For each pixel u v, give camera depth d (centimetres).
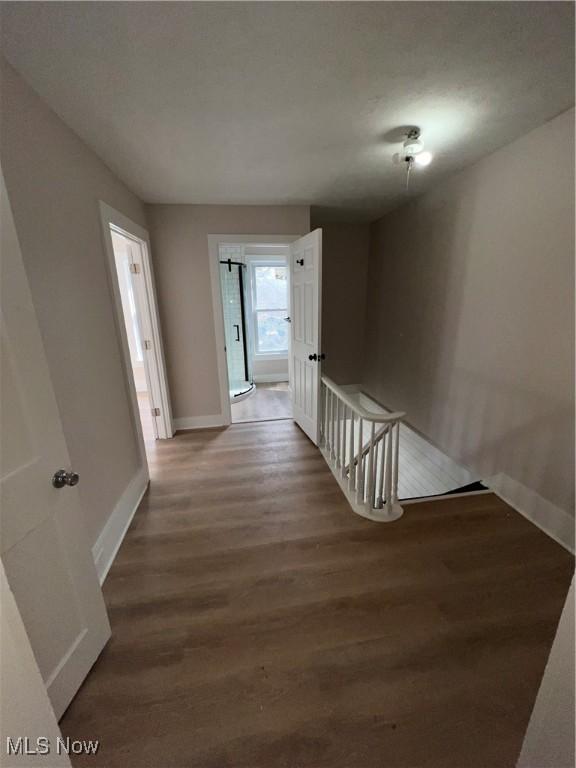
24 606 98
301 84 143
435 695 118
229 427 370
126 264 465
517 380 219
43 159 142
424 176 264
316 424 308
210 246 327
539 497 206
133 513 223
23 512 96
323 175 250
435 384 315
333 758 103
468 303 262
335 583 166
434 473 316
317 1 101
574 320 179
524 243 206
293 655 132
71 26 107
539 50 125
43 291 137
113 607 155
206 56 124
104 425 190
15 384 94
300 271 312
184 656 132
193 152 203
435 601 155
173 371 352
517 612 150
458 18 109
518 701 117
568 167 175
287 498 238
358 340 492
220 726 111
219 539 198
